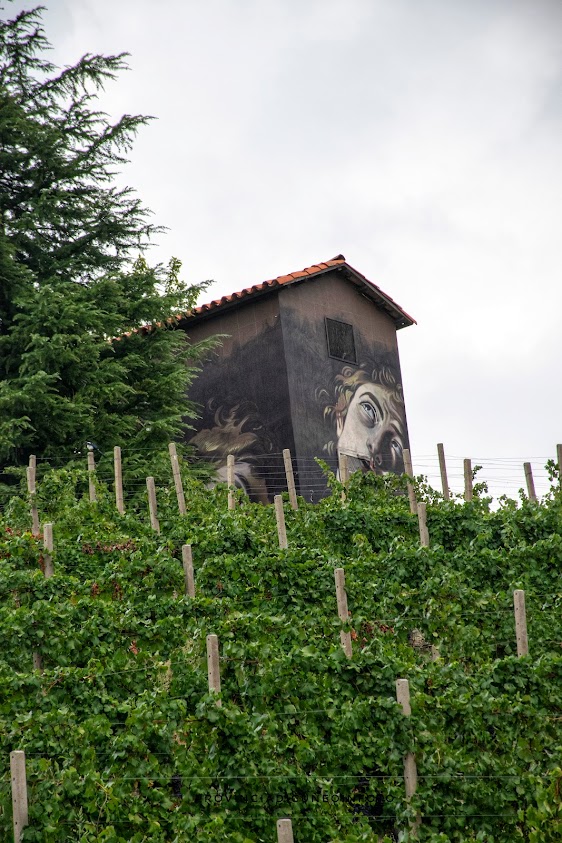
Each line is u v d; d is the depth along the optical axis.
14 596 20.00
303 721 15.56
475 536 24.92
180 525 25.03
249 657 15.95
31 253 32.16
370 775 15.12
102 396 29.69
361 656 16.34
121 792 13.70
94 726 14.46
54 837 12.93
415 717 15.03
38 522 25.05
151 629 18.33
